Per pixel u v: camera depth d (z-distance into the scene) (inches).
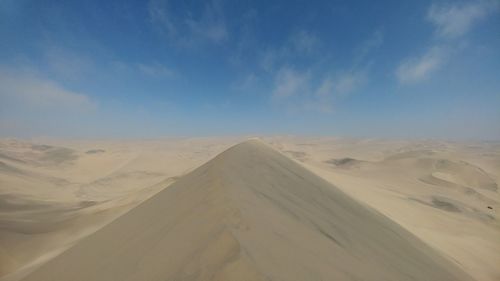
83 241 263.4
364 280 153.7
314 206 284.0
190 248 143.0
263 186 280.8
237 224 155.1
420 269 240.5
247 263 114.9
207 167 346.0
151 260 151.3
